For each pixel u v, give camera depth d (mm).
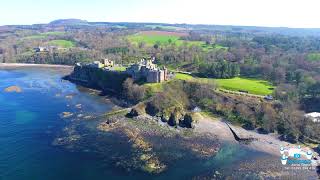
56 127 167125
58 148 141375
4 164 126312
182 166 128125
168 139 155125
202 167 127875
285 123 166375
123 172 122188
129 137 155000
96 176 119250
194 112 183500
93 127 167750
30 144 145000
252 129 170000
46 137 153375
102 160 131250
